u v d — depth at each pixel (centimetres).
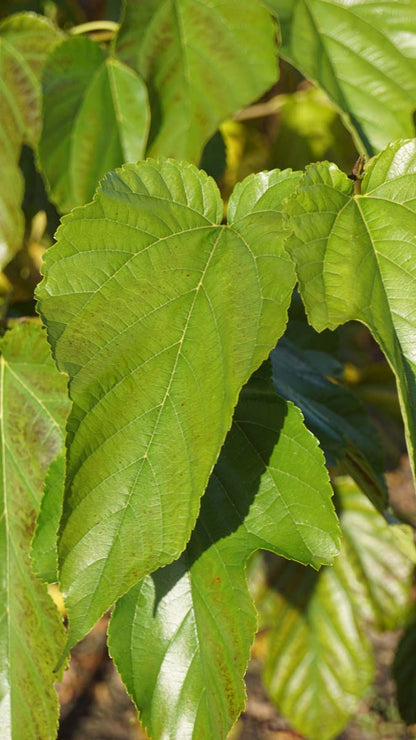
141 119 84
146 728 73
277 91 118
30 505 77
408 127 81
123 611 74
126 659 73
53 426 77
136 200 71
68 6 107
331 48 82
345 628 106
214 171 95
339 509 104
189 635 74
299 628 108
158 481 68
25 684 76
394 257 71
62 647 76
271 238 71
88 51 84
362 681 108
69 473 68
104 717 205
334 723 109
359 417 91
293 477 73
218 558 74
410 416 68
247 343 69
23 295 105
